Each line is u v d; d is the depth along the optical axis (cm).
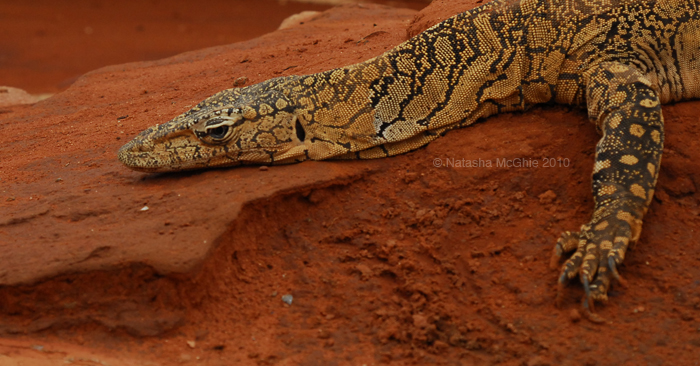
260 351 105
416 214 111
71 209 111
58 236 109
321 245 110
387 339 105
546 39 114
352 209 112
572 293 106
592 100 111
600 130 111
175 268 106
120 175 116
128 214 110
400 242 110
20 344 105
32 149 128
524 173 112
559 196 111
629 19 114
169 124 112
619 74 111
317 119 113
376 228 111
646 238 108
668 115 114
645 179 107
